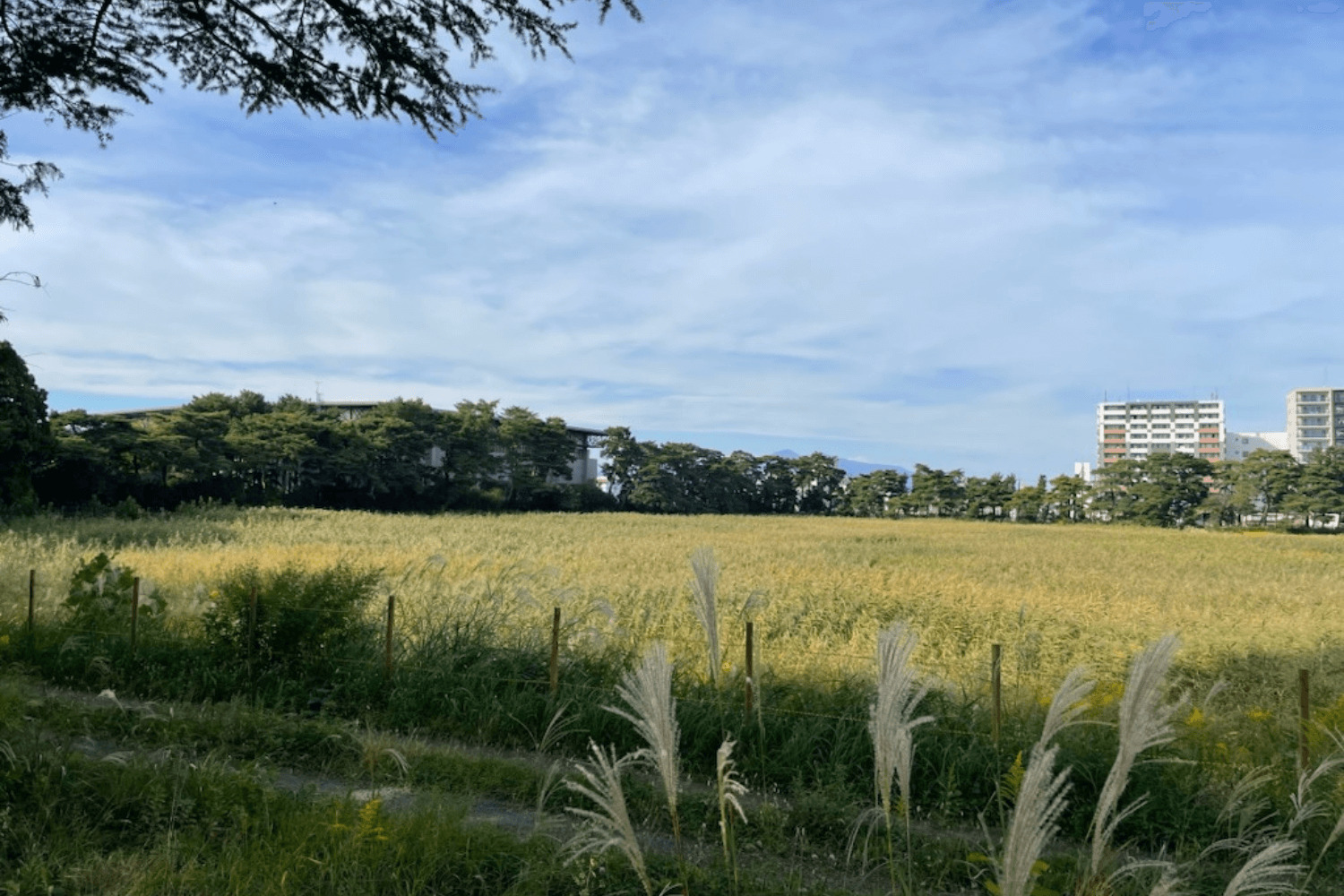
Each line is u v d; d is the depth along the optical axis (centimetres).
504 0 902
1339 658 1320
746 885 520
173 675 1031
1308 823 557
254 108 1067
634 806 664
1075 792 667
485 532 5212
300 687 972
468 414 10131
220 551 2898
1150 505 12988
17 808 575
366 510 8581
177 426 6994
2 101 999
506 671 966
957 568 3262
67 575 1672
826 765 740
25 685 946
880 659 274
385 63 976
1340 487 12731
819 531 7019
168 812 594
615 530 6106
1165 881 258
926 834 630
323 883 495
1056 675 1048
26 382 4575
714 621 327
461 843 552
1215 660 1277
